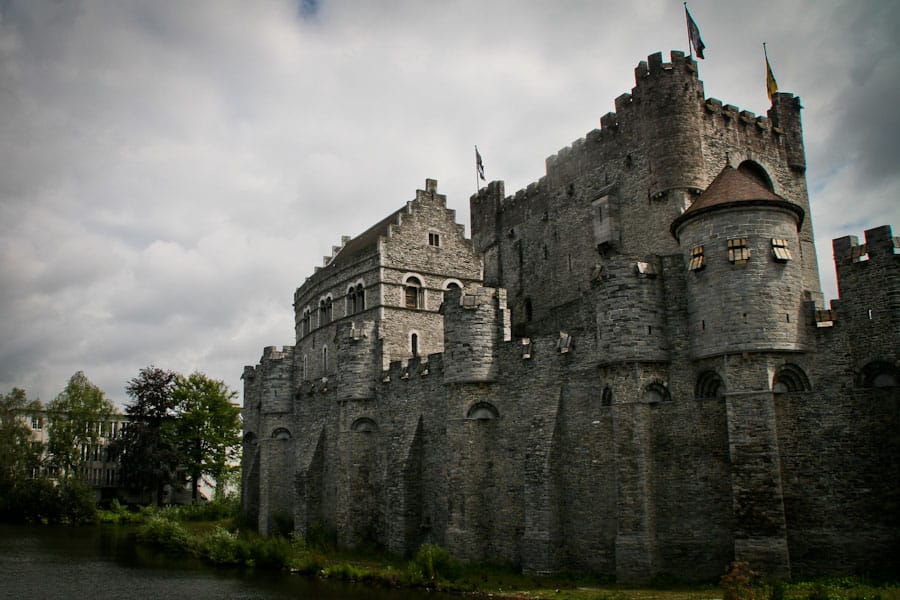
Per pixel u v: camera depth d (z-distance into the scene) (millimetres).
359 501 53188
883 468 31844
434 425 48375
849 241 33969
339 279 73188
